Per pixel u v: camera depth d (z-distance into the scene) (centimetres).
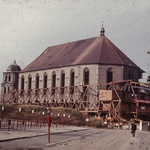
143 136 4731
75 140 3309
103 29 12419
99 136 4297
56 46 14512
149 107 10531
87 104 10869
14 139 3059
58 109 9625
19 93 13938
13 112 8944
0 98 15162
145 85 10825
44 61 13638
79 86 11181
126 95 10219
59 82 12056
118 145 2884
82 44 12862
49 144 2703
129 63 11388
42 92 12762
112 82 10394
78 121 8806
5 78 16375
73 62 11669
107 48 11625
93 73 10956
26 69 13962
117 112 9788
